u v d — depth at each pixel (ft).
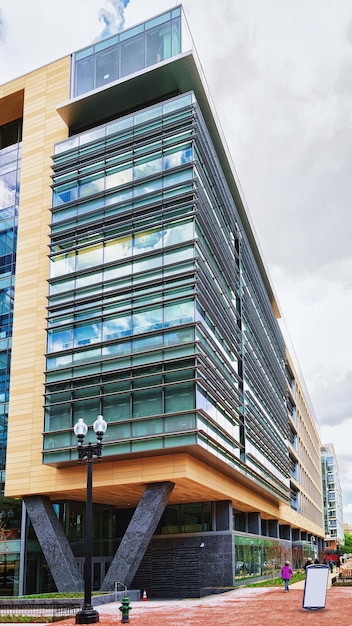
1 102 160.56
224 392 128.67
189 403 108.99
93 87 144.56
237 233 167.22
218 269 141.59
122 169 129.80
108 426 114.52
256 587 128.98
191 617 71.97
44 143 147.54
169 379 112.16
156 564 134.21
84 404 118.21
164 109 129.18
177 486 121.39
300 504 282.56
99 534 141.38
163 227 121.29
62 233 131.95
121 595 100.42
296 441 288.92
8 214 151.74
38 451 123.95
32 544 127.03
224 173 159.63
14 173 155.12
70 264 129.18
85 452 74.18
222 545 131.95
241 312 159.02
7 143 164.55
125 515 150.51
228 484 138.21
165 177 124.47
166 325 114.62
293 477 266.36
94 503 142.00
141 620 69.72
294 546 270.67
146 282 118.32
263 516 204.74
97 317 121.08
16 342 134.10
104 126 135.03
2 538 122.42
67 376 121.39
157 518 112.68
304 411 339.36
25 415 127.65
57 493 123.54
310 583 78.43
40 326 132.36
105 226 127.54
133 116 132.36
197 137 124.16
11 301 143.54
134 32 142.10
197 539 133.59
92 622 67.21
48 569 129.18
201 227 124.67
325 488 652.48
